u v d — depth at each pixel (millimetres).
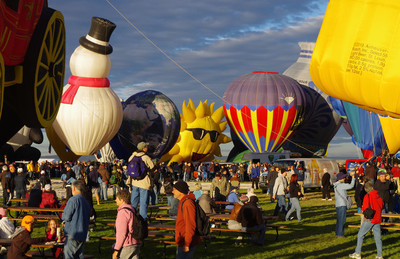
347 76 13500
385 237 13391
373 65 13000
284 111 53375
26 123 11711
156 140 44625
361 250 11477
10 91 11328
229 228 11922
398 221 14883
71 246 7754
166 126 44750
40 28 11172
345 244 12180
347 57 13438
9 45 9984
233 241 12469
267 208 20438
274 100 53406
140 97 45531
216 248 11508
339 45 13602
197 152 51531
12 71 10820
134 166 11930
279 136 54469
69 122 34625
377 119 41469
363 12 13227
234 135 63781
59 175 43594
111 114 35188
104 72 35469
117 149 46406
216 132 52188
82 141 35156
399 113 13062
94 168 20719
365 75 13164
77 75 35188
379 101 13242
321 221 16578
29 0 10438
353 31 13359
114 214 17516
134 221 7250
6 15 9672
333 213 18953
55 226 9023
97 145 35688
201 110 52031
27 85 11086
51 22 11516
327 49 13820
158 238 12391
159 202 22078
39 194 13344
